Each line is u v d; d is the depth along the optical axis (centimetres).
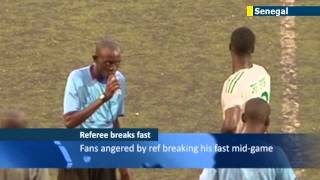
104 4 5997
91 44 5409
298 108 4553
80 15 5819
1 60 5194
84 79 2998
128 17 5791
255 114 2622
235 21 5709
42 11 5884
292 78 4912
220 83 4862
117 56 2956
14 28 5644
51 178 3797
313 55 5225
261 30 5578
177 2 6016
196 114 4516
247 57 3033
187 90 4791
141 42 5428
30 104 4638
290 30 5578
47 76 4984
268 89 3056
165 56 5231
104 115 3091
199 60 5169
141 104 4628
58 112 4547
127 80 4903
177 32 5566
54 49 5338
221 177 2595
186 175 3894
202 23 5684
